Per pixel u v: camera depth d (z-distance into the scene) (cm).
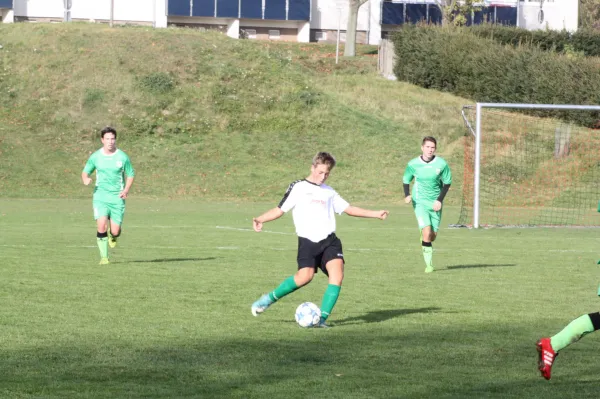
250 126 7456
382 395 1038
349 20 10181
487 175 6506
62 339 1370
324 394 1038
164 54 8212
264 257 2758
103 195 2534
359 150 7181
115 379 1104
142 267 2436
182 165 6794
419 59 9038
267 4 10644
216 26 10700
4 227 3800
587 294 2008
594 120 7400
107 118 7338
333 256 1516
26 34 8388
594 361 1266
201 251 2938
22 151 6744
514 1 11312
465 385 1097
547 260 2802
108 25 8838
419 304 1825
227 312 1670
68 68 7881
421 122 7738
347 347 1338
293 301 1839
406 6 11169
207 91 7812
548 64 7838
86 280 2122
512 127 7325
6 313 1617
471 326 1549
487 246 3334
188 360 1225
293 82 8206
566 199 6047
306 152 7131
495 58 8288
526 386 1098
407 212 5369
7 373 1132
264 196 6341
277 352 1290
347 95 8306
